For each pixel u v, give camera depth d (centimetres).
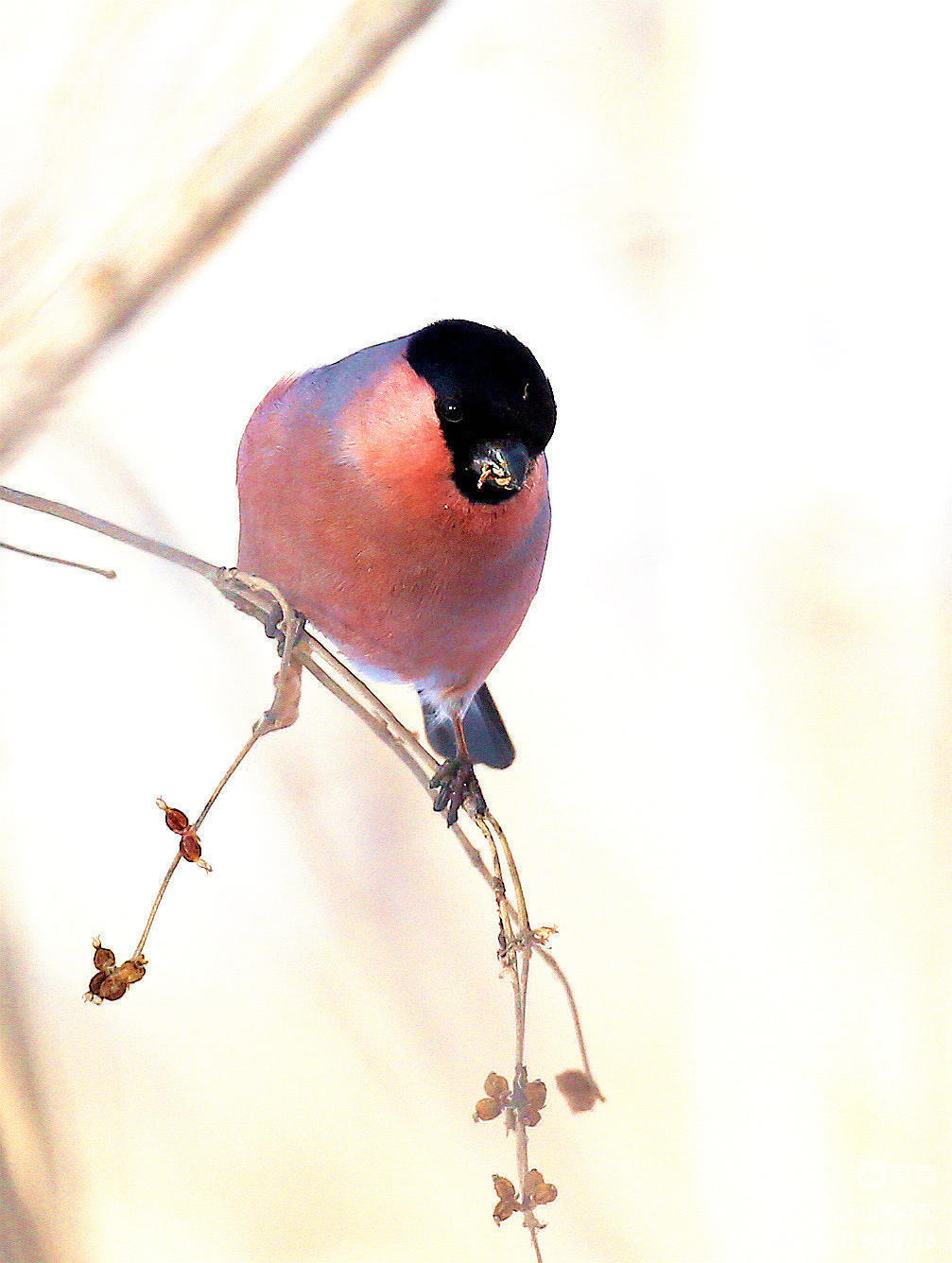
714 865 343
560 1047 342
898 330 347
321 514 335
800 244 347
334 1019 343
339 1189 342
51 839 343
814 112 347
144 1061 343
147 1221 341
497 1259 341
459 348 335
